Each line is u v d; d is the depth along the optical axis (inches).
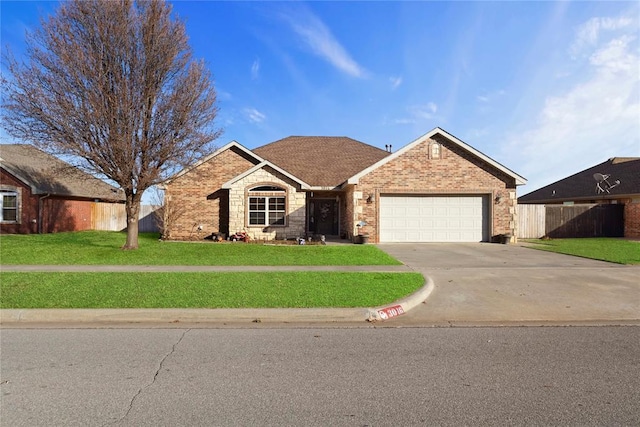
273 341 211.6
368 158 922.7
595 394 149.8
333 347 202.5
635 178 915.4
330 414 134.7
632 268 429.1
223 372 170.6
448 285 346.6
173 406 140.3
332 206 840.9
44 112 467.8
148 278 346.3
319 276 361.4
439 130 709.3
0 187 816.9
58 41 468.8
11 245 572.7
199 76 545.3
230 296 287.6
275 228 735.1
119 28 486.0
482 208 725.3
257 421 130.1
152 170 527.5
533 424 128.3
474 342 211.2
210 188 791.7
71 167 536.1
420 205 720.3
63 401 143.8
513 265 449.7
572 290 329.1
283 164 870.4
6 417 132.1
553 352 195.8
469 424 128.3
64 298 278.2
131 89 502.0
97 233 828.6
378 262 455.2
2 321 246.5
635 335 223.3
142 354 191.6
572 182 1204.5
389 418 132.0
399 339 215.8
